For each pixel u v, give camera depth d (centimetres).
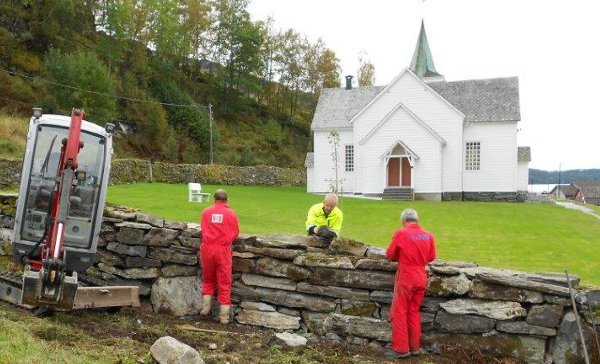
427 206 2861
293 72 7969
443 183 3647
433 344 742
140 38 5853
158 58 6147
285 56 7969
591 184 11150
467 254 1441
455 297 745
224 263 808
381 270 779
